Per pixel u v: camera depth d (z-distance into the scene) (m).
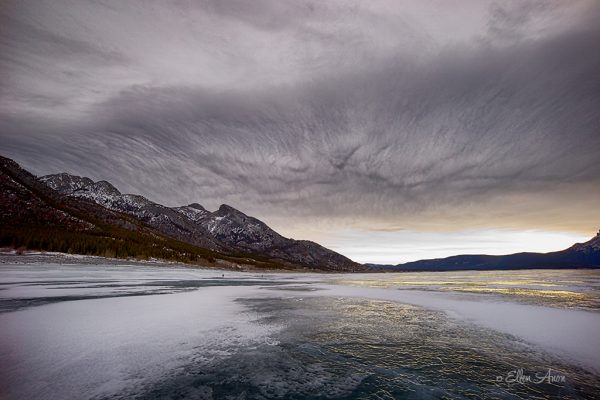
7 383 9.49
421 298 31.69
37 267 53.41
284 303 27.12
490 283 60.84
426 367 11.74
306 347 13.98
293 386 10.07
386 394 9.61
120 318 18.17
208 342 14.46
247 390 9.71
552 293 36.97
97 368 10.91
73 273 50.72
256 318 19.94
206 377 10.60
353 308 24.70
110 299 25.34
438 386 10.16
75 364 11.16
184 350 13.19
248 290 38.22
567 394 9.63
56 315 18.39
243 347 13.84
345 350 13.62
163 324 17.19
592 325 18.30
